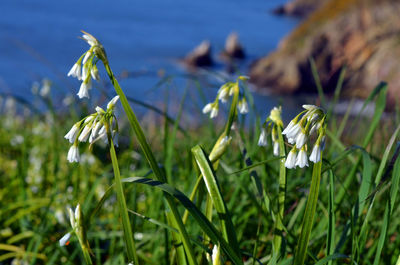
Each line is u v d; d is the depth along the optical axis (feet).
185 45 41.50
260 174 3.20
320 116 2.30
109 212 3.67
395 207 3.06
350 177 2.85
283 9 65.62
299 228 3.02
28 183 4.27
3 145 5.48
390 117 3.36
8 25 42.73
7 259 3.32
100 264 3.17
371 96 2.91
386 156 2.58
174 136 3.10
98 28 46.37
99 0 63.67
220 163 2.98
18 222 3.64
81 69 2.33
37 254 3.20
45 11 52.11
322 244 2.86
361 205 2.54
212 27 52.34
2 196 4.00
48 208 3.29
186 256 2.52
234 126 2.68
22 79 23.52
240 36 47.83
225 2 75.36
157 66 29.71
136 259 2.37
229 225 2.44
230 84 2.61
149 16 56.44
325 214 2.84
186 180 3.43
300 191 3.01
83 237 2.37
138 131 2.37
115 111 2.32
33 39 37.65
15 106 6.77
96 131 2.30
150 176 3.35
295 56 20.31
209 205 2.65
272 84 21.02
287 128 2.31
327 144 3.75
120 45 38.86
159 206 3.14
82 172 4.33
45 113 5.09
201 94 3.31
